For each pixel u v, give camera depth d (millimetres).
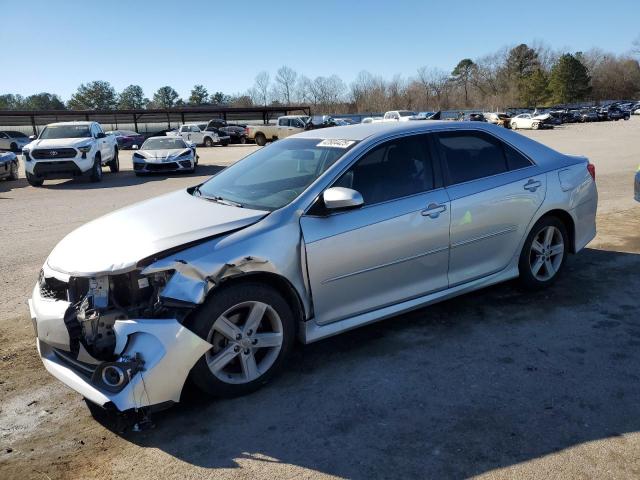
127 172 20328
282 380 3600
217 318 3211
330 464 2744
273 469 2725
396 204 3920
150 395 2941
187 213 3715
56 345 3242
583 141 27062
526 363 3699
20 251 7336
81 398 3480
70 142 15883
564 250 5027
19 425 3191
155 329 2969
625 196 10062
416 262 4027
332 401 3322
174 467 2766
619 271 5512
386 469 2689
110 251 3252
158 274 3107
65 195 13531
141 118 64375
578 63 94812
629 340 3990
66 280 3217
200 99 126500
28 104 117750
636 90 114750
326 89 93000
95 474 2734
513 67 107062
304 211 3592
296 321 3645
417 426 3031
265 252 3338
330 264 3611
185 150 18266
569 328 4223
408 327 4340
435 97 100438
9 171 17656
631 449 2770
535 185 4664
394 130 4180
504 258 4605
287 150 4457
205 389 3262
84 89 120312
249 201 3857
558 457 2727
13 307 5137
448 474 2635
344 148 4008
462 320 4438
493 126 4711
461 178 4320
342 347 4047
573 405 3180
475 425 3016
